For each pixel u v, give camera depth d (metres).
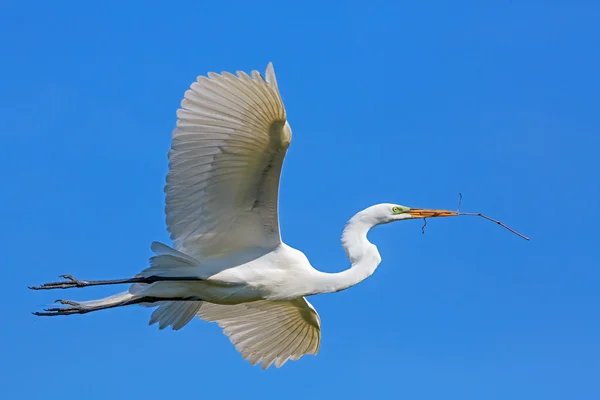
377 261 13.63
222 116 11.60
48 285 12.48
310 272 13.30
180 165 11.88
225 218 12.64
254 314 14.66
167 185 12.00
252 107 11.45
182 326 13.44
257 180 12.37
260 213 12.76
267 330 14.83
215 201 12.45
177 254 12.33
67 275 12.54
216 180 12.22
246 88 11.23
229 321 14.83
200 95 11.42
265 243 13.09
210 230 12.67
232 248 12.98
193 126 11.62
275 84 10.99
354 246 13.76
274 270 13.05
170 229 12.48
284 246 13.20
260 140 11.88
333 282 13.38
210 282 12.74
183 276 12.53
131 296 13.01
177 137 11.65
